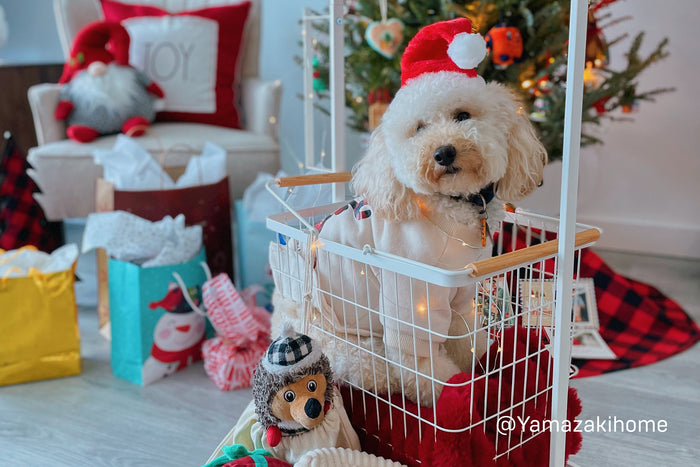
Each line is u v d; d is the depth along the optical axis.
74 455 1.38
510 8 1.92
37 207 2.15
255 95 2.56
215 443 1.42
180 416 1.53
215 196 1.94
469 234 1.09
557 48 1.89
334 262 1.17
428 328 1.04
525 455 1.10
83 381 1.71
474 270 0.88
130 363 1.69
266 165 2.31
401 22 1.92
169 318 1.69
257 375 1.08
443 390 1.03
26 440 1.44
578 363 1.74
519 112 1.08
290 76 3.06
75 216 2.20
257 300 1.98
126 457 1.37
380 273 1.08
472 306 1.19
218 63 2.59
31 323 1.67
